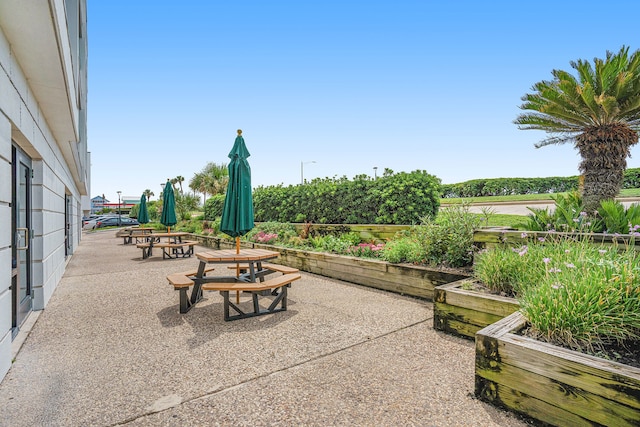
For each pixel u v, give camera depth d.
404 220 8.60
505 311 3.12
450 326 3.59
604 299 2.38
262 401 2.30
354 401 2.29
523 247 3.75
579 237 3.91
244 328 3.81
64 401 2.32
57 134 6.07
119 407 2.24
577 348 2.27
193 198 31.16
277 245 8.94
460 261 4.98
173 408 2.22
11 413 2.18
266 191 13.31
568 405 1.91
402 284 5.31
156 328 3.84
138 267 8.29
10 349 2.86
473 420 2.08
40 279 4.64
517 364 2.12
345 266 6.34
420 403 2.27
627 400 1.71
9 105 3.09
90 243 15.52
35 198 4.74
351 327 3.83
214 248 12.66
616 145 7.83
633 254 2.98
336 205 10.23
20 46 3.21
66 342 3.44
